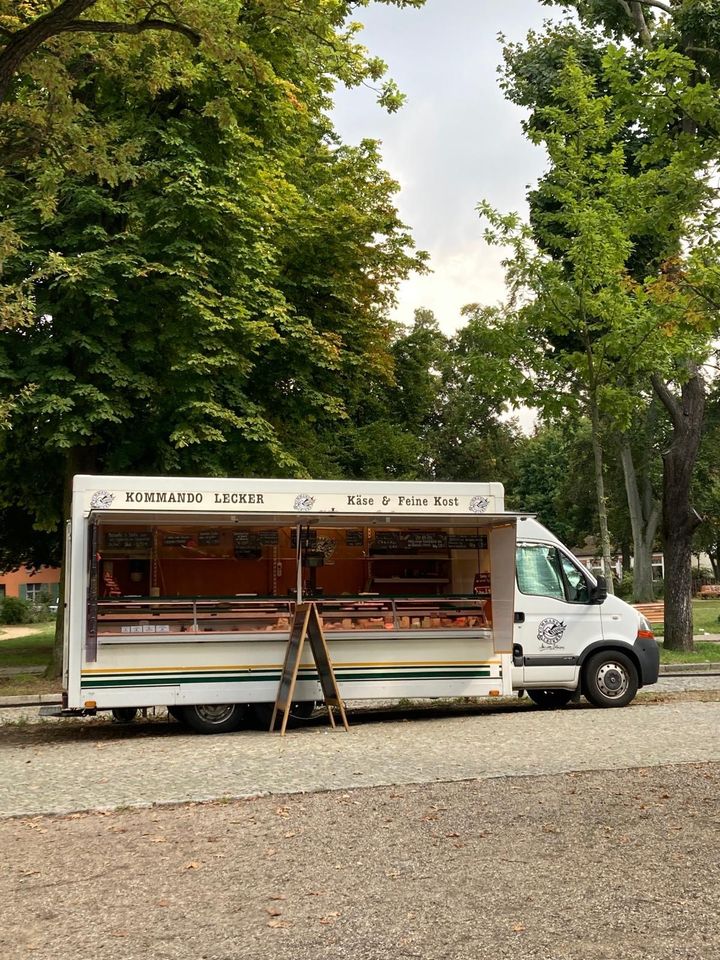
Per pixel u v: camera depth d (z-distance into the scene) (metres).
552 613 14.92
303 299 23.97
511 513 13.98
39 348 18.86
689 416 25.52
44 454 22.72
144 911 5.64
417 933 5.14
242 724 14.29
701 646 26.41
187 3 11.41
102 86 19.55
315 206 24.22
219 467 20.06
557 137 18.16
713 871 6.01
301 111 22.73
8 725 15.01
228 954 4.93
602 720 13.06
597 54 23.05
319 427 24.52
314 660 13.56
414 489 14.06
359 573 15.15
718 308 13.74
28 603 68.69
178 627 13.35
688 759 9.76
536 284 18.16
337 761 10.34
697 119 10.44
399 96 20.69
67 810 8.27
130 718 14.68
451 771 9.49
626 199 17.50
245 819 7.76
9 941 5.19
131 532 14.36
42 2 11.91
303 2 12.50
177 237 19.36
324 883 6.05
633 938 4.96
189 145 19.70
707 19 17.97
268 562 14.92
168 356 19.95
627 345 17.73
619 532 64.94
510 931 5.12
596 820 7.33
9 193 19.09
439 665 14.21
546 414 18.72
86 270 18.14
